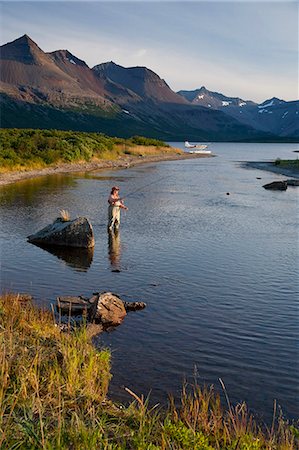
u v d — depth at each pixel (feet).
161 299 39.27
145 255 54.49
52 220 75.05
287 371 26.94
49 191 112.57
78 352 25.35
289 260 53.01
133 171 187.11
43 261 51.08
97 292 40.45
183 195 114.73
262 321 34.63
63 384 21.83
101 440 16.93
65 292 40.70
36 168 162.71
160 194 115.85
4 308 31.71
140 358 28.04
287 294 41.04
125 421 19.61
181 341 30.71
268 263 51.52
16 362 22.95
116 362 27.37
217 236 66.08
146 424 19.44
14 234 64.23
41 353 24.80
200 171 197.47
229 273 47.42
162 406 22.71
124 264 50.39
